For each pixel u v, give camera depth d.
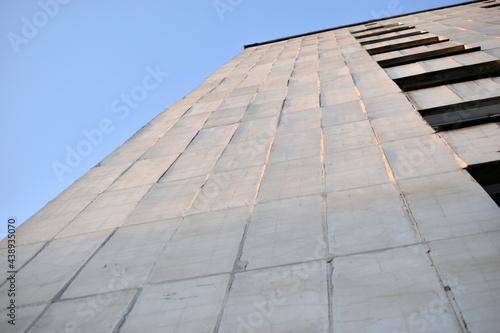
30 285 5.27
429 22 23.52
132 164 9.27
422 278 3.85
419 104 9.51
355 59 15.28
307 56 19.33
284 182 6.57
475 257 3.94
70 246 6.11
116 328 4.13
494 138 6.34
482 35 15.11
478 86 9.81
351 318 3.59
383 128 7.77
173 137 10.66
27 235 6.83
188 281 4.64
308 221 5.28
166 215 6.41
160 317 4.16
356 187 5.86
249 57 25.34
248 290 4.26
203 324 3.92
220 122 11.01
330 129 8.44
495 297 3.44
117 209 7.06
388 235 4.61
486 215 4.51
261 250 4.91
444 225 4.53
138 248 5.62
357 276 4.09
